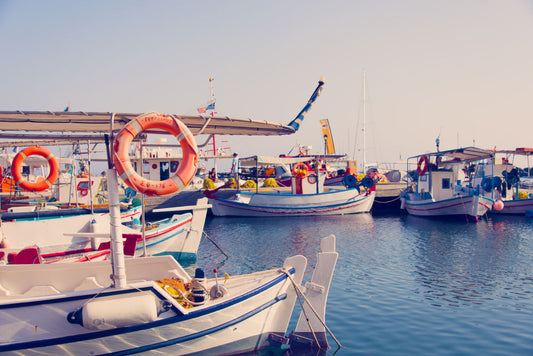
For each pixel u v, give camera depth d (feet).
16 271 24.62
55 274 25.09
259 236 79.61
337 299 38.55
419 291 40.78
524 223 94.02
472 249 63.05
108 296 22.33
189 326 24.38
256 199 116.98
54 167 37.19
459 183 143.23
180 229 56.80
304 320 29.01
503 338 29.17
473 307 35.81
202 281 27.48
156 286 23.16
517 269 49.47
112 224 22.40
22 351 21.56
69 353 22.24
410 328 31.32
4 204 63.77
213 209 119.96
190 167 23.04
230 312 25.81
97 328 21.83
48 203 70.59
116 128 31.99
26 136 41.09
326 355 27.09
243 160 136.98
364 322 32.73
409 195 123.44
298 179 120.67
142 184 22.06
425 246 66.23
